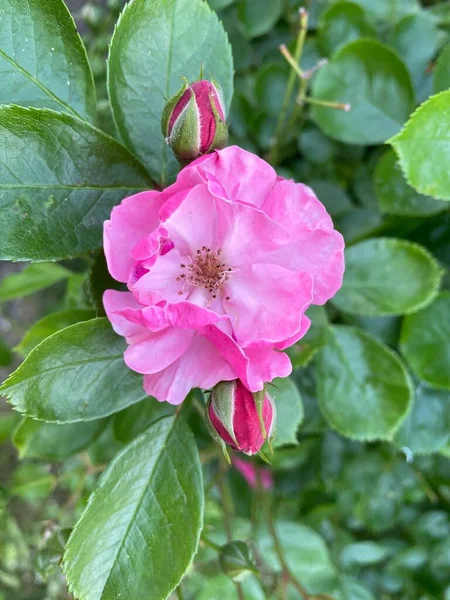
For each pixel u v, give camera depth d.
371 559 0.29
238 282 0.15
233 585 0.24
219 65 0.15
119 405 0.14
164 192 0.13
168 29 0.15
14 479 0.28
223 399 0.13
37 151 0.13
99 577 0.14
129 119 0.15
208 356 0.13
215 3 0.23
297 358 0.18
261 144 0.27
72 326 0.13
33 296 0.42
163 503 0.14
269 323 0.14
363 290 0.20
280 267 0.14
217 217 0.15
